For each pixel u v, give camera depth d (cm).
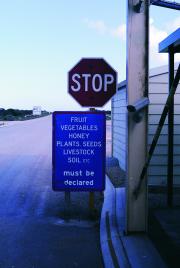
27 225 389
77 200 483
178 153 521
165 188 511
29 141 1362
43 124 2797
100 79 402
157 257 298
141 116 340
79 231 372
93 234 363
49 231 371
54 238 352
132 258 297
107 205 450
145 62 338
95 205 460
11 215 425
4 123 2928
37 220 406
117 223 384
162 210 400
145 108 340
